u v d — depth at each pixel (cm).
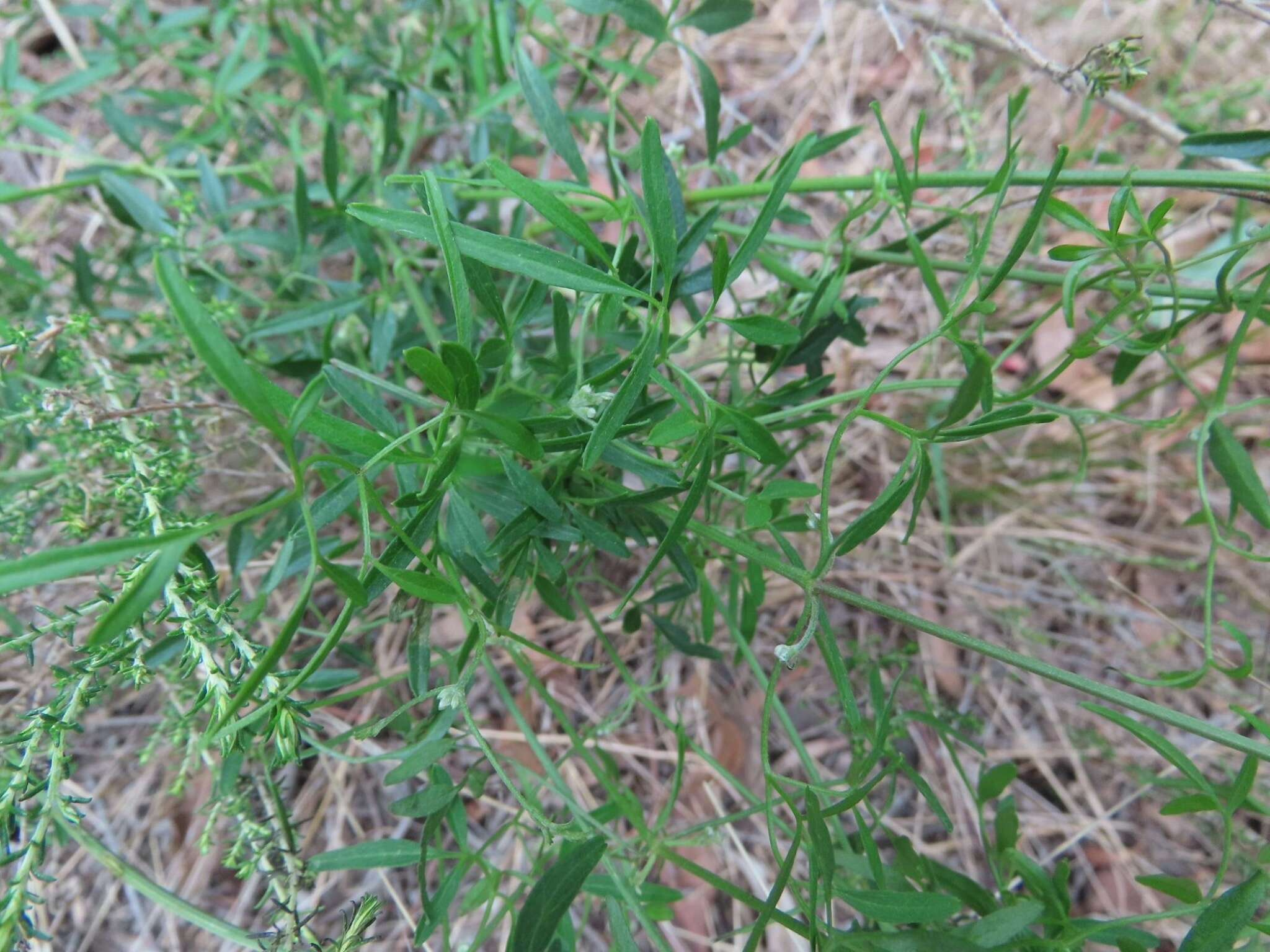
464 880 29
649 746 31
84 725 29
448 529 16
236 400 10
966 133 27
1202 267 32
